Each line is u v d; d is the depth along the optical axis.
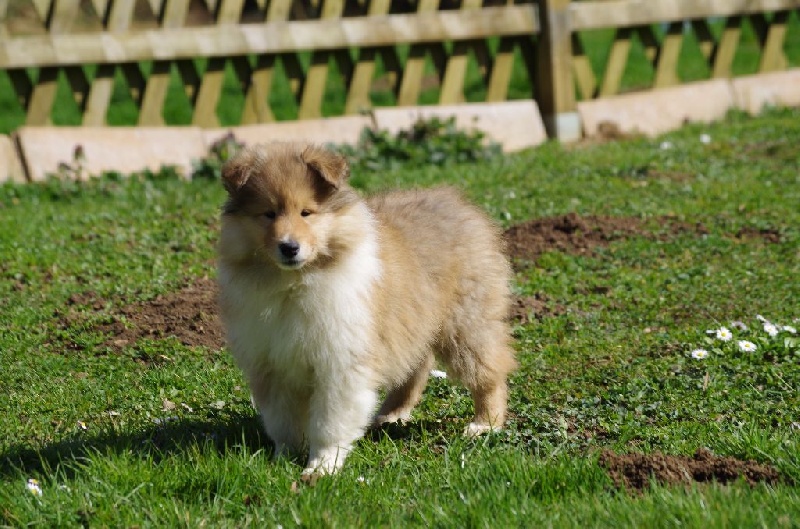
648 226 12.38
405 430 7.58
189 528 5.53
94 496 5.84
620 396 7.95
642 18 18.38
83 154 14.88
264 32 16.05
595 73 22.97
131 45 15.36
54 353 9.03
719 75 19.75
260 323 6.50
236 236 6.50
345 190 6.63
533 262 11.33
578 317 9.74
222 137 15.54
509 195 13.56
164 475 6.11
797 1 19.89
